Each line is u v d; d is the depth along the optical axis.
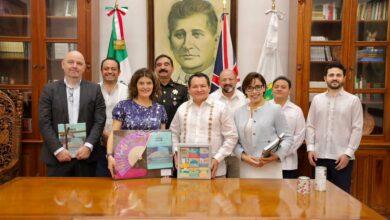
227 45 3.81
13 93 3.52
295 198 1.85
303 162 3.69
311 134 3.33
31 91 3.68
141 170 2.23
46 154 2.84
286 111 3.33
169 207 1.69
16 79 3.72
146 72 2.42
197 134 2.47
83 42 3.63
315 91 3.67
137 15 4.10
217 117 2.47
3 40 3.66
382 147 3.64
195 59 4.08
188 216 1.56
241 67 4.09
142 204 1.73
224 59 3.80
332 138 3.24
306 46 3.62
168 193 1.92
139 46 4.10
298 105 3.65
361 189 3.68
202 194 1.91
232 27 4.02
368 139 3.69
